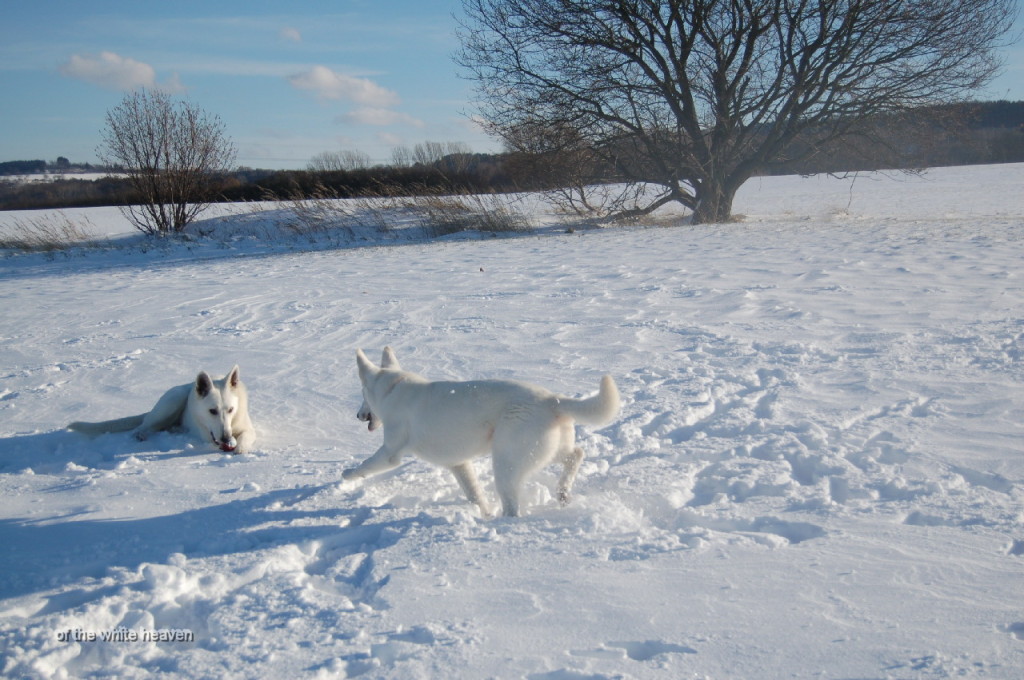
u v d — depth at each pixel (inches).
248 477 208.7
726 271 523.2
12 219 1633.9
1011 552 142.6
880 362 285.0
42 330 457.1
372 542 168.1
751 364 295.7
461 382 186.4
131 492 198.5
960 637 113.0
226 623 127.6
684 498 183.2
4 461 233.3
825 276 476.7
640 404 256.1
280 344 377.1
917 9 890.7
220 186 1290.6
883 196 1494.8
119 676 114.3
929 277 451.2
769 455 205.2
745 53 976.3
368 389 209.3
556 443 177.0
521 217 1111.6
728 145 1039.0
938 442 205.5
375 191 1353.3
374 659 115.0
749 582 133.3
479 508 188.2
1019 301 372.2
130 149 1160.2
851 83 925.2
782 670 107.5
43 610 137.1
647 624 121.5
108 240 1162.0
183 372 334.3
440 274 603.5
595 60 973.2
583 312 414.6
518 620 124.6
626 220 1083.9
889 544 145.9
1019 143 2923.2
